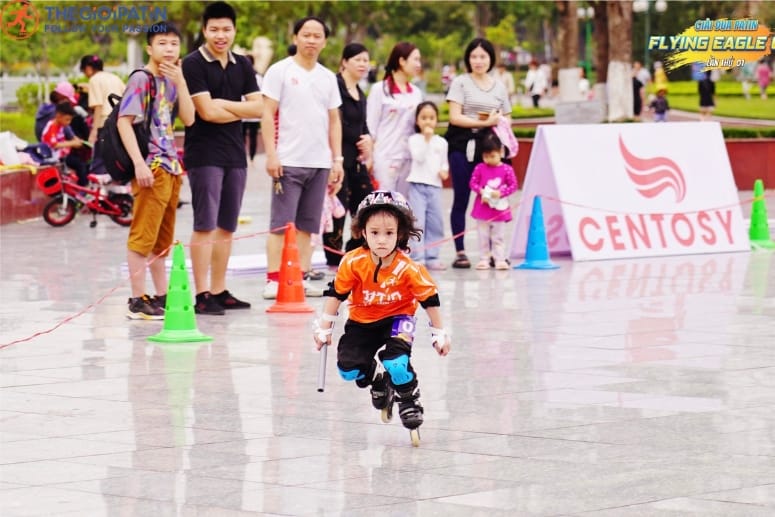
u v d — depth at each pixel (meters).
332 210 32.06
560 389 18.73
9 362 21.02
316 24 27.09
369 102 32.53
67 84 46.28
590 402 17.89
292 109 27.17
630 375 19.69
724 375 19.67
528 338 22.81
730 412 17.27
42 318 25.34
